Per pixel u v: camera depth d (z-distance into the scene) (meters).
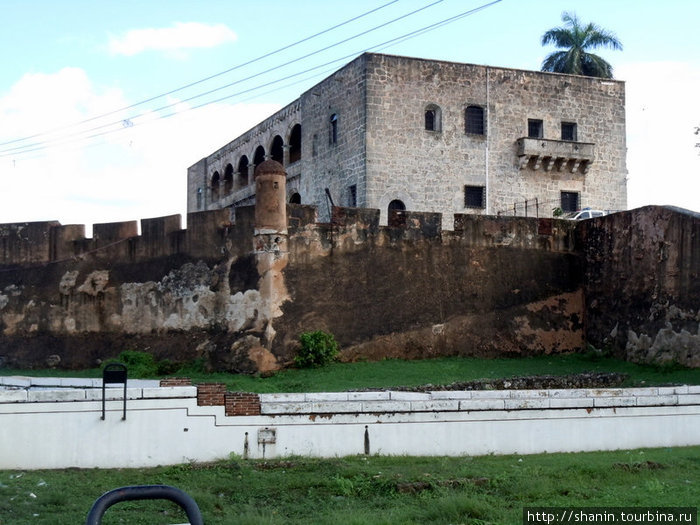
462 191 32.44
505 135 33.41
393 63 31.62
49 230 23.59
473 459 12.05
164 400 11.73
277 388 18.58
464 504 9.19
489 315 23.19
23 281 23.61
